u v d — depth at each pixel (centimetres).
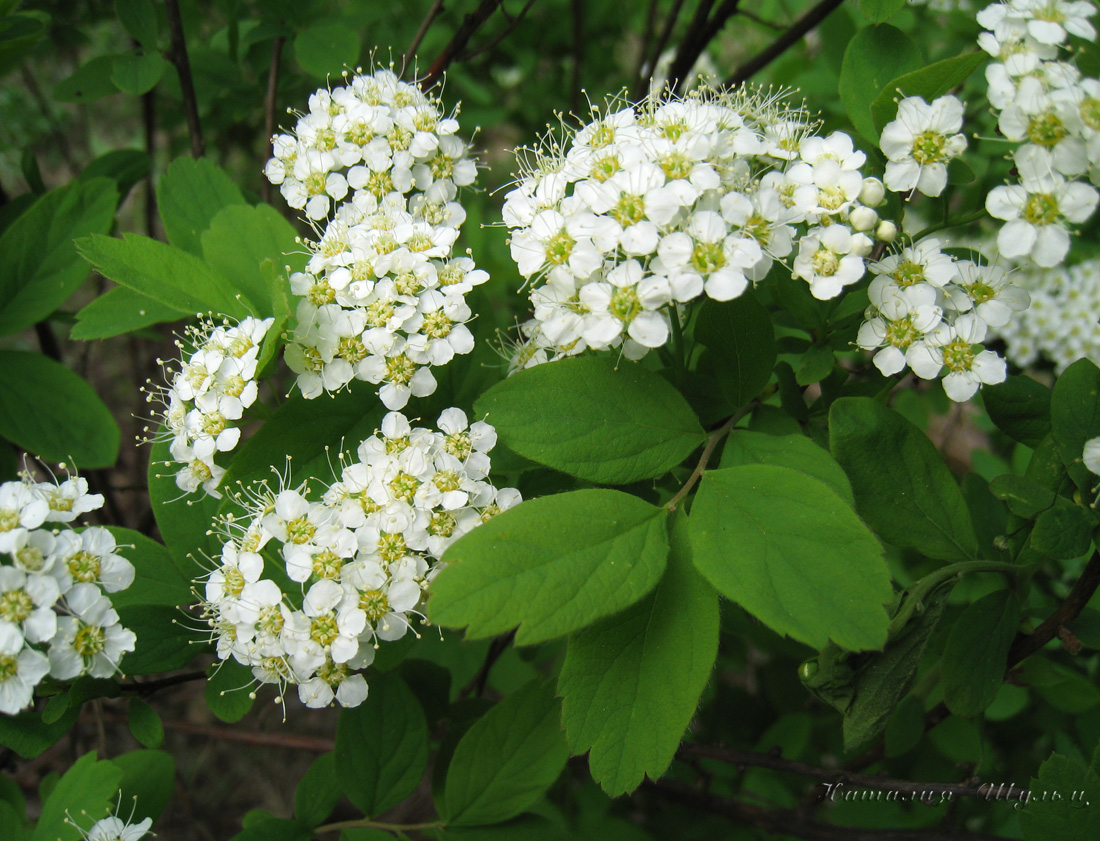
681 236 12
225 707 13
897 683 11
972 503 15
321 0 19
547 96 28
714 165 12
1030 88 12
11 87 29
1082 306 21
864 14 13
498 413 12
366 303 13
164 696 28
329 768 14
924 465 12
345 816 23
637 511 11
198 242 15
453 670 20
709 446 12
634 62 32
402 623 12
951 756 18
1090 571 13
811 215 12
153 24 17
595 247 12
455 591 10
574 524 11
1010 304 13
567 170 13
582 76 28
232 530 13
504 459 14
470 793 14
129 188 19
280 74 22
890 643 11
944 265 12
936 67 12
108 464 16
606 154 12
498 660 20
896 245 13
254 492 13
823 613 10
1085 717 17
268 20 19
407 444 12
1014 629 13
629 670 11
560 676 11
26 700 11
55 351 22
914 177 12
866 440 12
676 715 11
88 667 12
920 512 12
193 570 13
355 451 13
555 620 10
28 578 11
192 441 13
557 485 14
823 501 11
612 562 10
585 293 12
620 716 11
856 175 12
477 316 14
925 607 12
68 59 28
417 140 15
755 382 13
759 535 11
